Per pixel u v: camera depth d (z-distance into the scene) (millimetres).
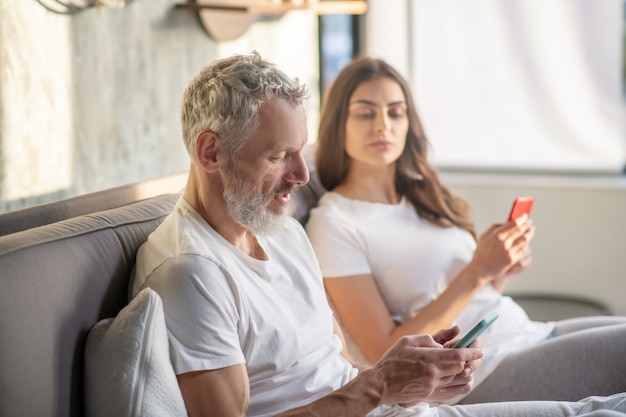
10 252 1200
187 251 1339
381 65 2104
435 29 3539
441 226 2131
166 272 1323
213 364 1279
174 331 1281
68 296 1264
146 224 1519
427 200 2135
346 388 1375
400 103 2082
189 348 1278
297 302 1515
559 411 1499
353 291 1920
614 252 3283
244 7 2645
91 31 2205
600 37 3342
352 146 2080
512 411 1522
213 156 1393
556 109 3441
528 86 3463
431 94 3584
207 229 1416
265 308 1422
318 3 2916
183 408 1257
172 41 2564
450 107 3570
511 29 3445
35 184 2006
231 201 1396
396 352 1423
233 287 1361
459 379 1493
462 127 3570
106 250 1387
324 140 2135
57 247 1287
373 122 2055
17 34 1927
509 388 1841
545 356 1833
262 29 3043
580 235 3314
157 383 1224
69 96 2125
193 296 1299
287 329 1436
